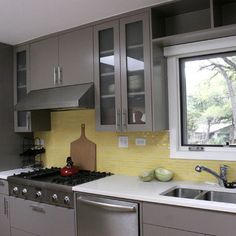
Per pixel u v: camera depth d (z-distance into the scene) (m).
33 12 2.38
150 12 2.30
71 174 2.77
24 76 3.28
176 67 2.51
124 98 2.45
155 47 2.36
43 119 3.29
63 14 2.44
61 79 2.85
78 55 2.73
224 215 1.63
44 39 3.00
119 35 2.47
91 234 2.19
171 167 2.51
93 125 2.99
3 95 3.22
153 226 1.89
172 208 1.81
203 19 2.33
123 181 2.46
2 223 2.93
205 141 2.42
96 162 2.96
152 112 2.30
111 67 2.57
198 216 1.71
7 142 3.24
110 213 2.08
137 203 1.96
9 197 2.85
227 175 2.24
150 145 2.63
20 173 2.98
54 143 3.33
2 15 2.43
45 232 2.52
